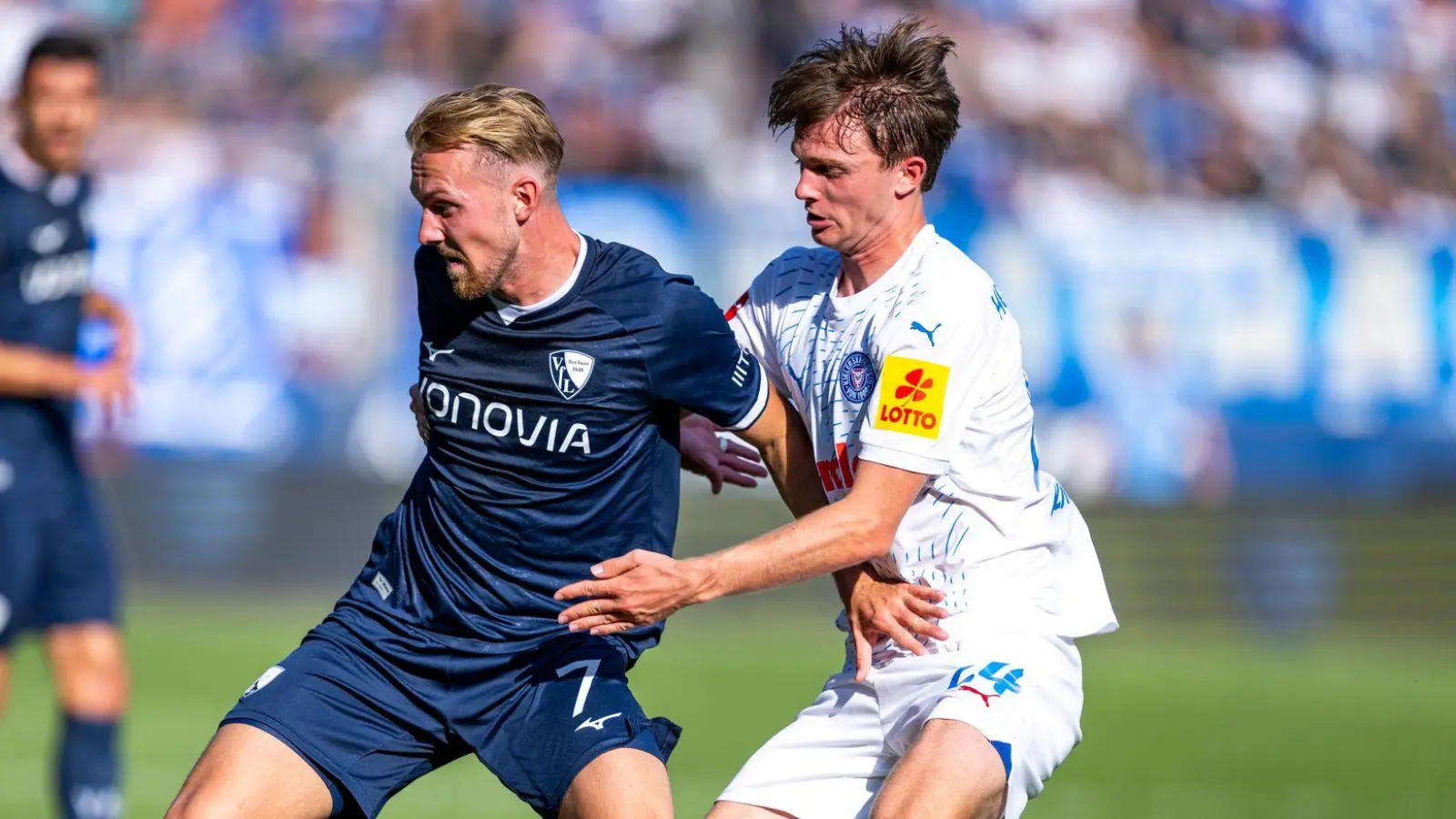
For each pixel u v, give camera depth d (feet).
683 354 46.19
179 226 160.97
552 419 46.01
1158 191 192.65
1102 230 165.27
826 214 46.52
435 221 44.24
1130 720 121.60
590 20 196.13
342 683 46.14
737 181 185.68
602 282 45.75
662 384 46.34
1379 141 201.77
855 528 45.11
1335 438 168.35
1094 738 113.50
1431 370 168.04
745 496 179.01
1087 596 49.08
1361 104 203.10
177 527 169.07
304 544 169.48
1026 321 163.53
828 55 46.16
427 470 48.26
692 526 176.86
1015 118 193.88
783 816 48.67
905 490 45.62
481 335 45.83
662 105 189.98
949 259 47.14
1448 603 172.14
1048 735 46.19
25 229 75.97
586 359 45.65
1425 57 207.31
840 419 47.70
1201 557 169.99
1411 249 167.53
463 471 46.88
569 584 47.37
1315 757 107.14
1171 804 90.48
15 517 73.87
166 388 162.71
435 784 96.99
